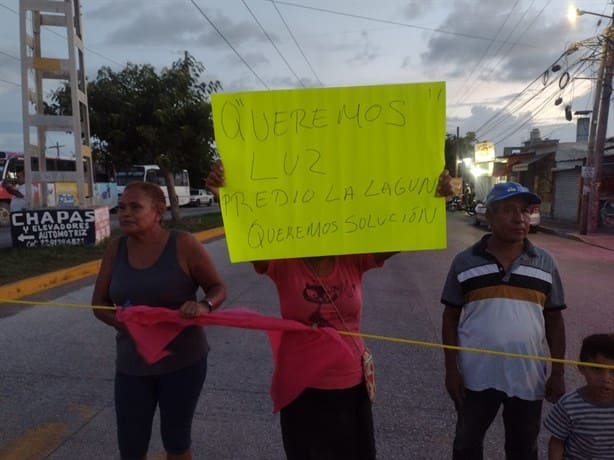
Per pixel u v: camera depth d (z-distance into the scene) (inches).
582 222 786.8
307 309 90.6
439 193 89.5
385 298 305.1
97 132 691.4
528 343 92.3
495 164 1625.2
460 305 98.0
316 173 89.5
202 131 716.0
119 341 97.9
